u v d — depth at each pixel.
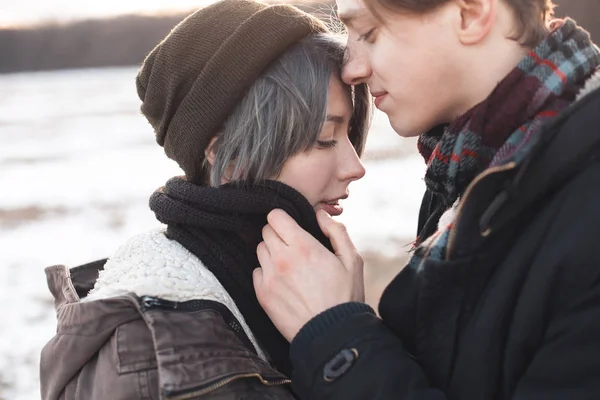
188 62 1.42
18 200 9.46
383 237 6.14
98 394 1.20
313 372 1.15
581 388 0.97
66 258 6.58
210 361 1.16
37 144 15.96
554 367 0.98
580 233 0.97
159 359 1.13
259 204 1.36
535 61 1.08
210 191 1.37
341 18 1.24
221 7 1.44
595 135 0.98
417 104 1.21
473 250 1.06
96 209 8.62
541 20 1.14
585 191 0.99
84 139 16.45
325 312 1.20
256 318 1.38
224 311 1.29
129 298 1.22
